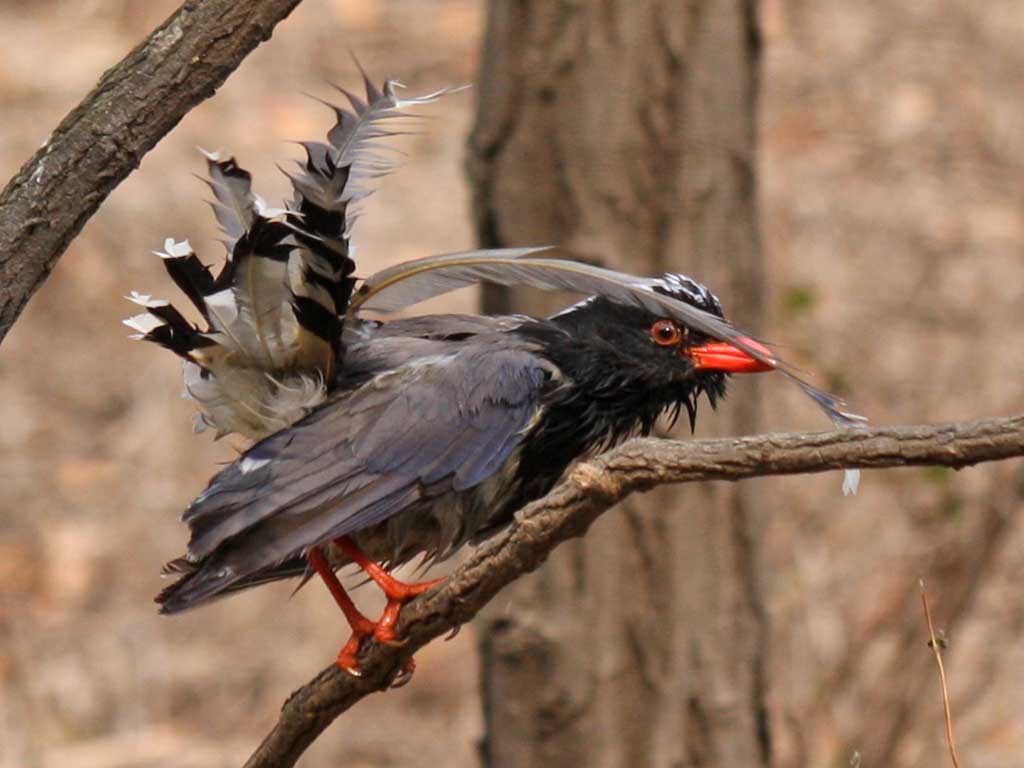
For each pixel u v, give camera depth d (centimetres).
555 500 625
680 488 1066
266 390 782
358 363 820
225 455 1978
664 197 1042
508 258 710
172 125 616
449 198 2261
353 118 701
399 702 1717
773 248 2030
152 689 1719
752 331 1080
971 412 1839
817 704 1398
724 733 1084
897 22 2572
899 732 1377
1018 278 2048
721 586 1081
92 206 614
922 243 2109
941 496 1491
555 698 1066
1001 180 2273
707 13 1041
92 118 610
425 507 820
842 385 1628
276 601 1784
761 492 1098
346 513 768
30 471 1966
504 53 1048
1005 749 1529
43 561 1861
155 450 1983
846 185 2233
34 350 2105
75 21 2673
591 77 1034
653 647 1067
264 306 746
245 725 1681
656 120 1039
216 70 612
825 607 1530
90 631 1781
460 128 2417
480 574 674
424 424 795
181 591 744
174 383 2053
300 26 2606
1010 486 1480
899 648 1400
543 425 846
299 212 711
